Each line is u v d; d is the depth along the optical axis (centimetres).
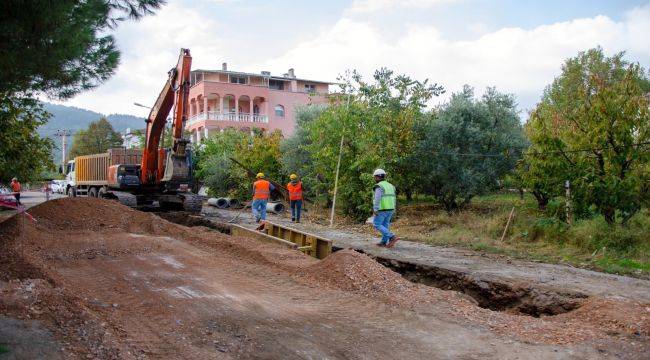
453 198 1817
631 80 1282
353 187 1855
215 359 486
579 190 1281
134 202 1969
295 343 542
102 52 723
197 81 4909
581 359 520
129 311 632
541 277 920
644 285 856
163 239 1187
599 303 721
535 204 1834
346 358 508
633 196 1231
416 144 1769
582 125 1318
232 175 2606
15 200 2197
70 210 1378
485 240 1298
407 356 520
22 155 1656
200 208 1980
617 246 1127
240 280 830
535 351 542
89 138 6831
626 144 1233
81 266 896
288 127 4778
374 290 773
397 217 1820
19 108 1398
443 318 657
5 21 509
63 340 480
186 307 655
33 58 568
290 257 1011
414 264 1058
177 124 1784
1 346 450
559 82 2852
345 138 1867
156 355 486
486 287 905
